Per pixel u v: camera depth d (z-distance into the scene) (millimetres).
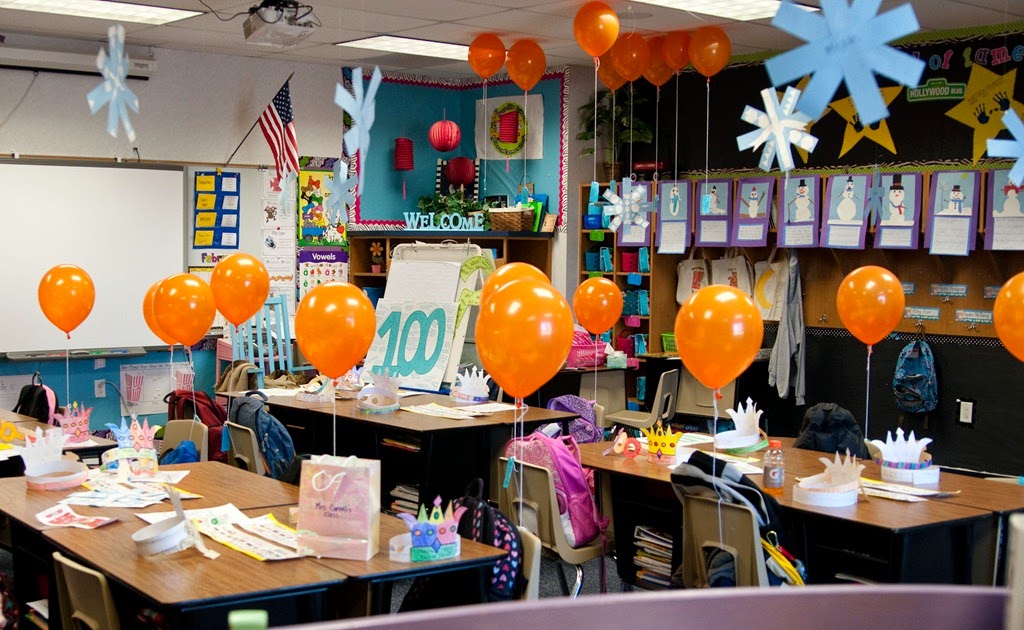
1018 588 702
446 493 5758
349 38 8258
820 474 4320
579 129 9555
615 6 6801
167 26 7859
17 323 8289
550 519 4617
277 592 2936
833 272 8156
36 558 4133
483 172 10312
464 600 3354
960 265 7395
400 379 6992
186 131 9047
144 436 4738
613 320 6246
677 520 4648
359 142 3822
